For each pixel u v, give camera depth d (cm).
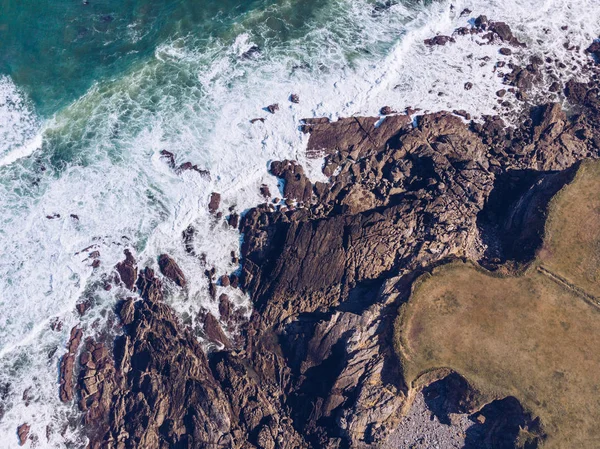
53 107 4938
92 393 4072
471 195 4347
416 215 4256
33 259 4488
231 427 3841
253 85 4925
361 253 4156
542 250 4038
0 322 4309
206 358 4131
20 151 4797
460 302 3888
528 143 4644
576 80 4950
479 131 4716
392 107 4791
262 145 4728
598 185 4203
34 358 4212
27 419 4056
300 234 4275
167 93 4953
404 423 3788
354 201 4453
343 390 3800
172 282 4378
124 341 4175
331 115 4775
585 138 4691
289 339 4088
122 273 4419
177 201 4609
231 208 4578
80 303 4350
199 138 4775
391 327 3831
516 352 3750
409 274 4019
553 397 3638
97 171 4725
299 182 4566
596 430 3553
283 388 3991
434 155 4512
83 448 3953
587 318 3831
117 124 4866
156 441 3862
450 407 3775
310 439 3825
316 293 4147
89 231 4550
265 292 4250
